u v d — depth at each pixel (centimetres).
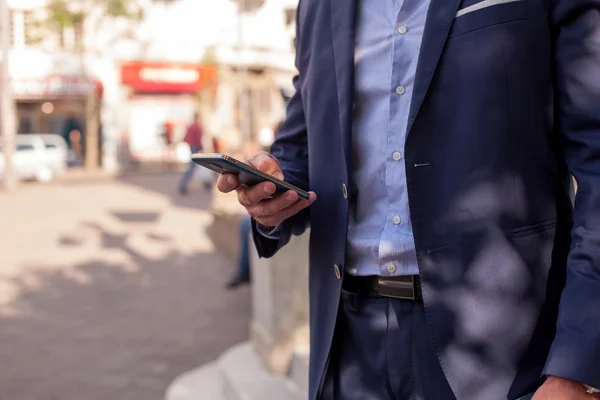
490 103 112
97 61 2545
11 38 2314
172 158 2683
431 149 118
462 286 116
